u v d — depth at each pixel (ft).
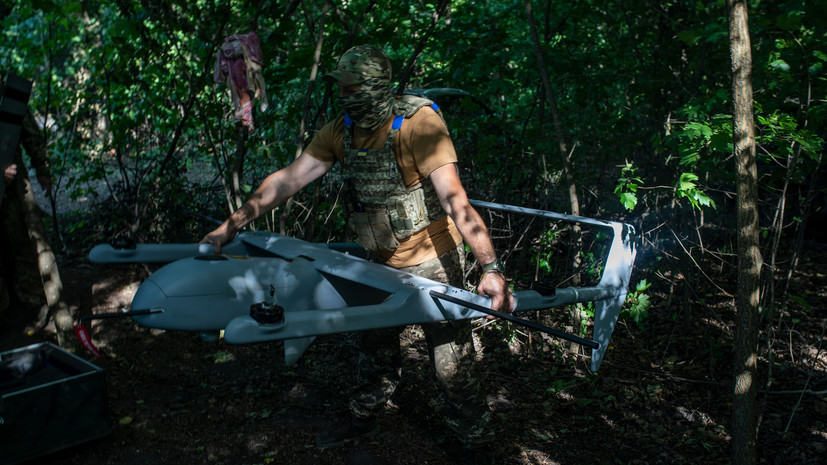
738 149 8.04
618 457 10.46
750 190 8.05
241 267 7.77
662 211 15.74
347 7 15.78
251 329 6.31
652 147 16.17
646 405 12.01
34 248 13.75
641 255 16.75
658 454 10.52
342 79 7.68
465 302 7.29
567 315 15.25
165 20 13.62
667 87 16.19
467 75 16.48
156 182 16.67
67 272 15.65
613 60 16.57
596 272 14.84
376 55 7.88
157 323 7.32
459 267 8.86
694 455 10.50
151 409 11.32
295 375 12.71
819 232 18.99
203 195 18.03
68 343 11.71
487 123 17.46
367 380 10.04
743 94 7.88
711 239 18.11
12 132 10.47
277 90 14.92
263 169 17.40
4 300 13.56
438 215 8.56
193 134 17.56
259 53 11.71
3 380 10.37
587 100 17.42
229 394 11.92
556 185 16.79
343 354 13.62
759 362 13.23
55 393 9.42
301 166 8.93
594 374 13.12
